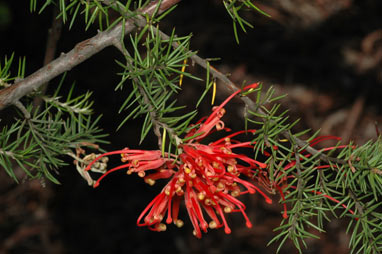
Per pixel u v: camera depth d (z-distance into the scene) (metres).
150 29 1.09
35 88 1.21
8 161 1.29
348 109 4.48
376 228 1.22
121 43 1.09
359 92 4.59
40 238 3.71
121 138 4.01
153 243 3.84
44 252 3.65
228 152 1.13
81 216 3.86
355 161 1.19
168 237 3.87
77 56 1.17
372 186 1.15
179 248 3.82
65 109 1.36
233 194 1.19
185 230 3.90
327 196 1.19
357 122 4.41
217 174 1.12
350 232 3.85
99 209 3.93
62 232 3.77
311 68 4.70
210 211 1.20
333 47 4.84
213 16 4.83
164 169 1.17
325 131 4.33
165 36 1.11
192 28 4.72
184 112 4.17
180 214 3.93
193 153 1.11
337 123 4.40
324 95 4.56
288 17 4.98
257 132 1.15
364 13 5.10
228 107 4.25
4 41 4.04
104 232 3.83
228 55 4.65
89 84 4.09
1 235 3.66
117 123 4.05
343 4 5.15
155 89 1.16
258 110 1.15
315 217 3.88
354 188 1.21
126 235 3.85
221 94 4.31
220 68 4.55
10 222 3.74
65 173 3.95
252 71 4.61
